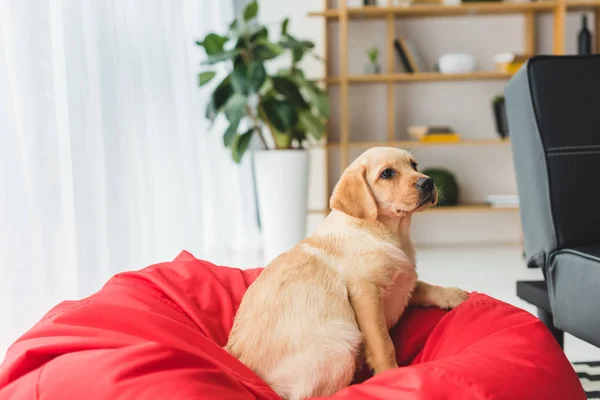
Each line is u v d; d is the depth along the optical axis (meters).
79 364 1.13
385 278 1.54
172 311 1.60
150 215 2.78
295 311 1.46
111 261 2.38
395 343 1.64
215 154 4.07
